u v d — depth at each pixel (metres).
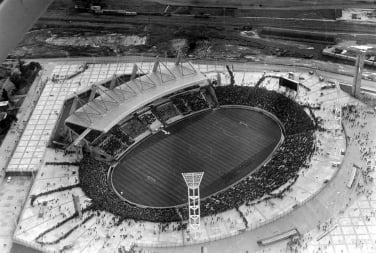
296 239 195.25
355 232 198.00
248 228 195.75
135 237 194.00
